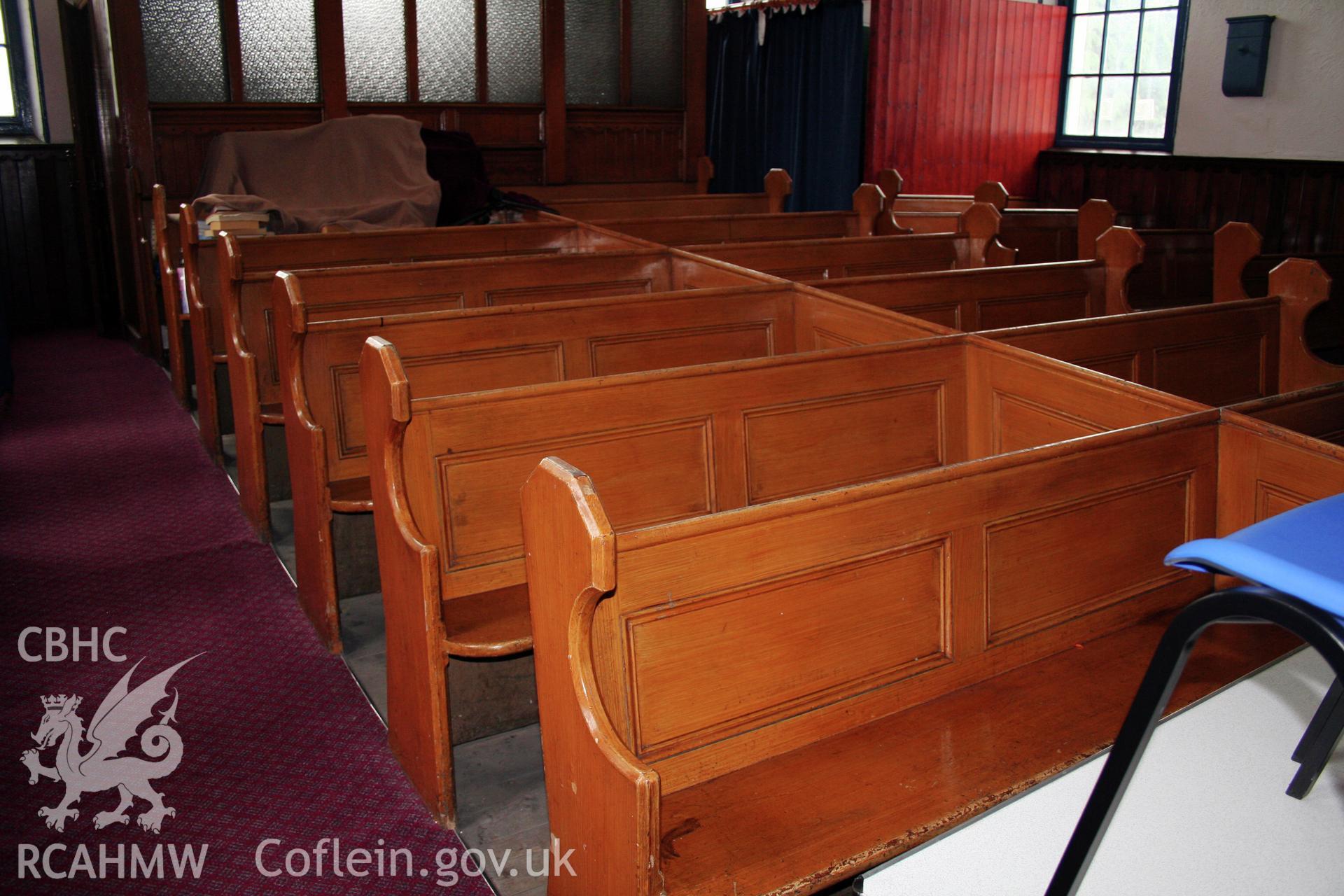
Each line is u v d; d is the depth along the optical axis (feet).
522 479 7.88
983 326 13.57
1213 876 4.46
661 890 4.75
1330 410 7.95
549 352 10.43
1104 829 3.18
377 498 7.63
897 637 6.04
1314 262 11.62
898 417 9.36
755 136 31.30
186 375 18.15
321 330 9.65
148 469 15.16
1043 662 6.59
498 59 24.21
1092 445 6.57
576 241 16.80
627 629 5.18
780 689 5.68
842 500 5.64
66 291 25.89
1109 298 14.55
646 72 26.12
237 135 20.15
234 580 11.50
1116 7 28.86
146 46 20.84
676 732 5.42
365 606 10.90
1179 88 27.48
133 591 11.20
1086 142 30.27
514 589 7.88
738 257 15.06
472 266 12.93
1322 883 4.45
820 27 28.60
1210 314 11.26
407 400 6.84
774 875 4.79
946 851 4.89
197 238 14.83
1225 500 7.35
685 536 5.21
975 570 6.25
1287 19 24.86
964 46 28.78
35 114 25.22
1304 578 2.45
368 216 19.75
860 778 5.46
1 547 12.32
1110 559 6.91
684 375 8.21
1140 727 2.98
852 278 12.43
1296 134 25.12
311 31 22.20
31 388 19.79
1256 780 5.07
